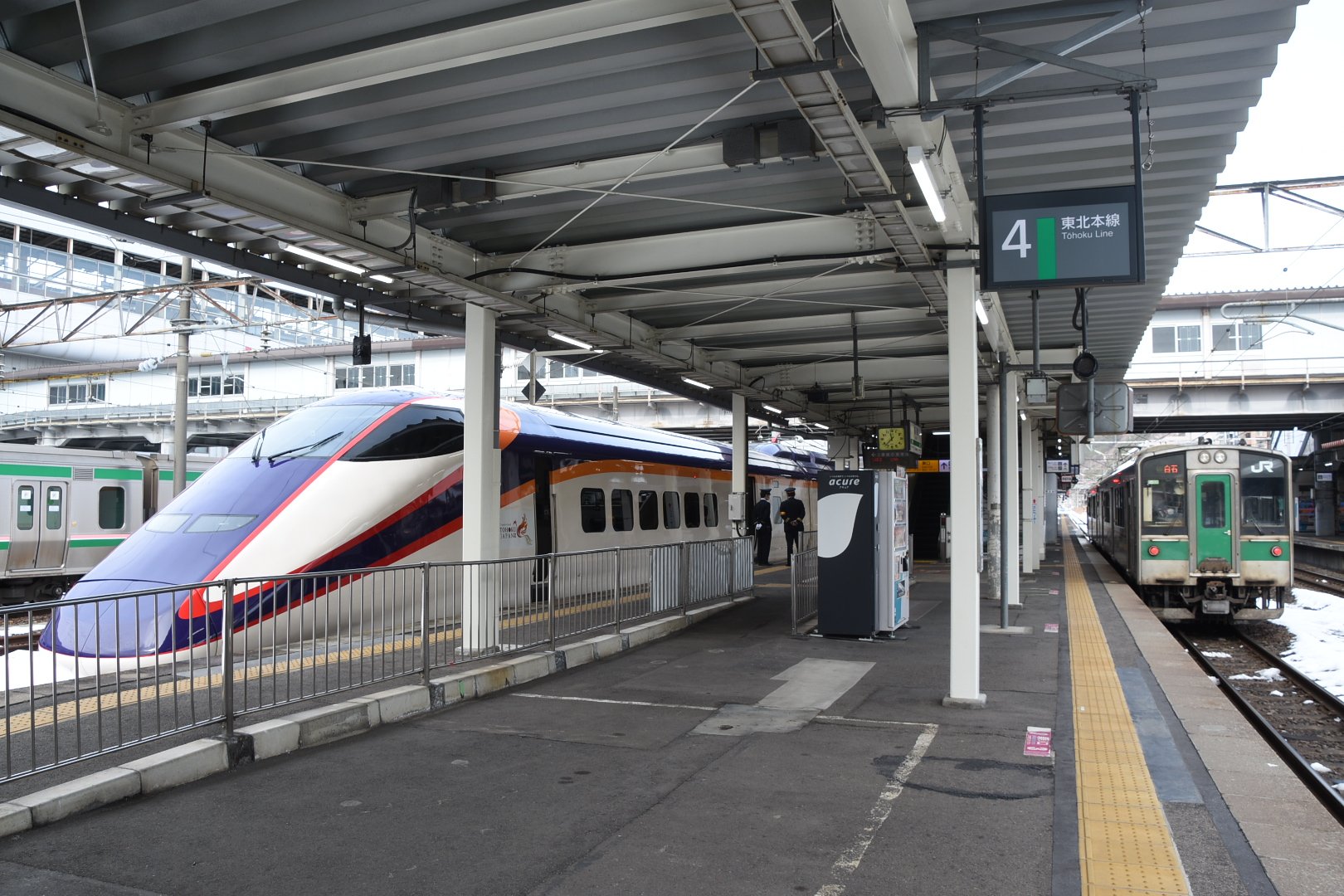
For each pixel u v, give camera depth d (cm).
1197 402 3662
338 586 761
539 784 600
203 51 634
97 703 577
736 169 801
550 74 665
